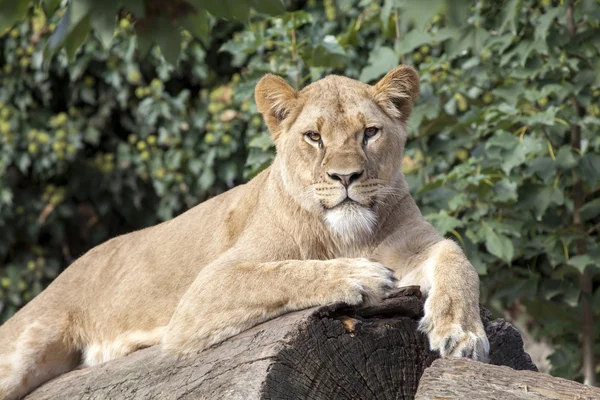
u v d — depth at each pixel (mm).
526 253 11531
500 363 6887
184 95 15055
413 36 11195
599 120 10977
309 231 7324
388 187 7266
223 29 15062
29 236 16000
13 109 15656
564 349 11906
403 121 7754
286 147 7418
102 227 16375
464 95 12070
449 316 6074
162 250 8547
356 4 14086
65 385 7465
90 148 16438
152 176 15312
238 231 7953
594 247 10875
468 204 11211
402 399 5984
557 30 11031
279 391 5586
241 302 6605
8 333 8672
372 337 5953
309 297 6371
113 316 8570
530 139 10641
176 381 6359
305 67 12391
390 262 7262
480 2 11008
